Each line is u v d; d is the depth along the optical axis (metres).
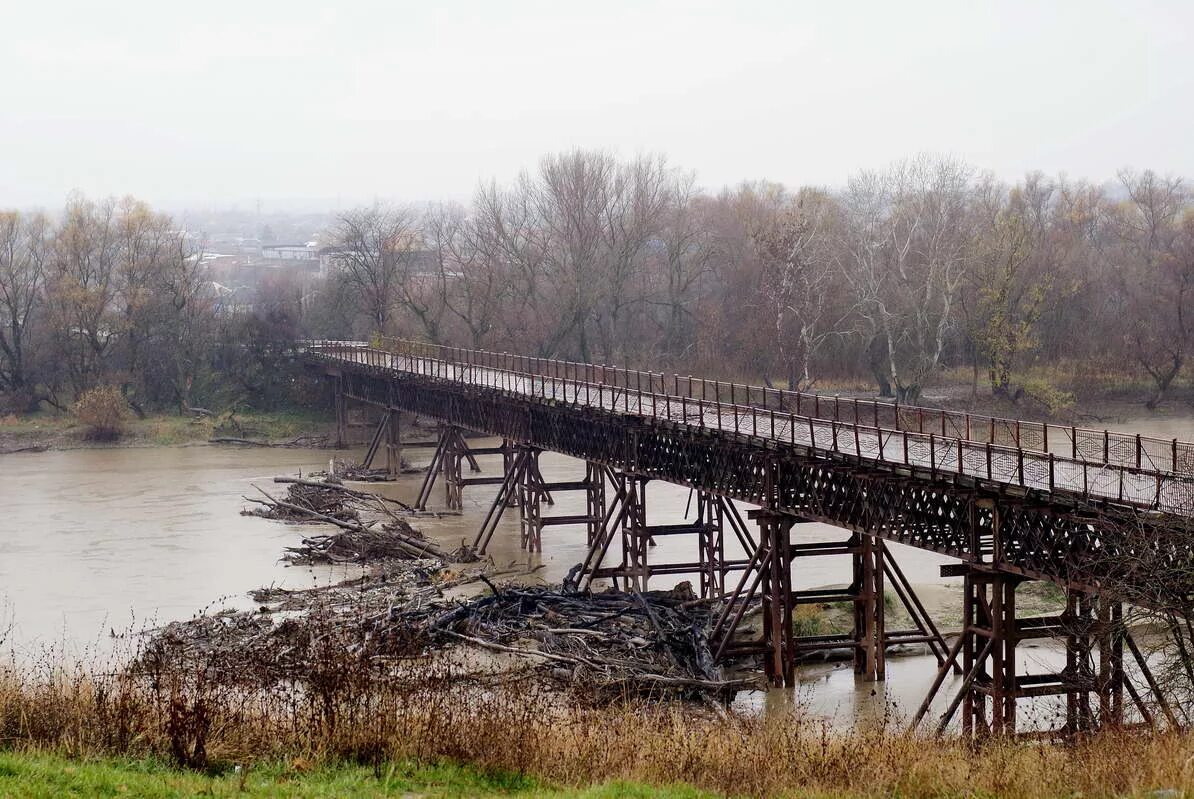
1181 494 29.83
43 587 57.69
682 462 49.81
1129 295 112.62
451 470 78.81
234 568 61.50
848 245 109.50
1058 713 33.44
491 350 119.00
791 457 41.34
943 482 34.91
